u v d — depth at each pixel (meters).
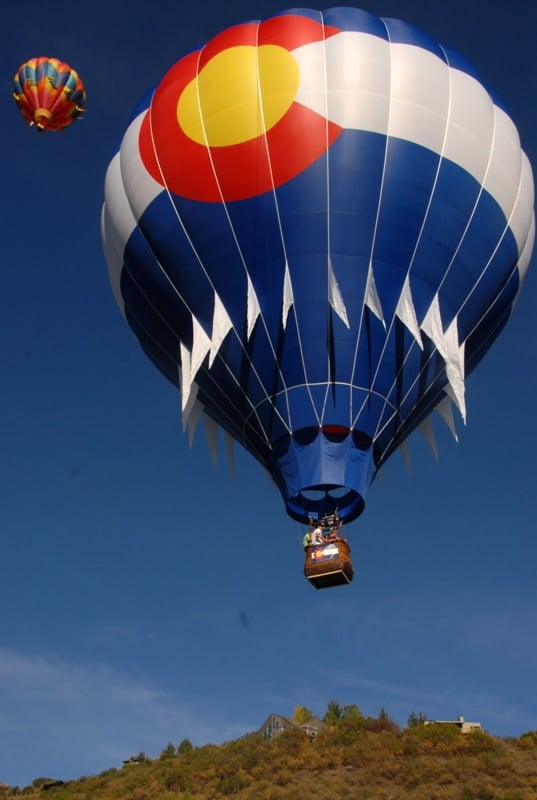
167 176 28.92
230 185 27.98
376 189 27.66
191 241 28.48
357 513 27.42
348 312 27.23
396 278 27.73
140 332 31.81
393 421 27.95
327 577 25.98
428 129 28.41
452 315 28.88
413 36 30.19
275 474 27.73
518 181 30.58
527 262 31.45
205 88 29.03
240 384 28.00
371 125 27.89
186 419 28.70
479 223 29.06
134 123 30.66
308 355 27.17
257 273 27.72
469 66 30.83
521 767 41.84
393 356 27.59
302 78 28.25
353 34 29.28
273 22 30.11
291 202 27.50
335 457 26.88
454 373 28.11
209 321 28.50
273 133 27.84
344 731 50.66
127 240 30.03
